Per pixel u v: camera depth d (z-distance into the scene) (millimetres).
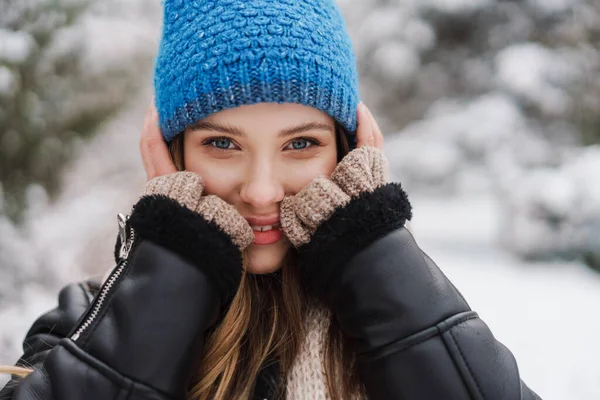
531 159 5340
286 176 1028
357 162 1026
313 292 1092
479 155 5488
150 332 881
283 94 956
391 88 6324
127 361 871
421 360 903
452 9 5758
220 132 988
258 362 1046
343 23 1104
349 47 1085
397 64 5977
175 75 1000
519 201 4727
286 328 1066
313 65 972
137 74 3686
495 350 945
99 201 3422
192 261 917
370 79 6320
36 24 2646
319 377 1027
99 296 942
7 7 2602
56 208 3158
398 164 5695
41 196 2873
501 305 3508
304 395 1018
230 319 1034
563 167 4836
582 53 5547
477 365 913
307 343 1050
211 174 1020
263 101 956
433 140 5652
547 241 4582
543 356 2787
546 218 4598
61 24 2715
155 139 1100
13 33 2562
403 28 6035
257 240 1050
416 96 6426
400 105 6609
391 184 1005
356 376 1026
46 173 2959
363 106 1173
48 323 1149
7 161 2779
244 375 1051
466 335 926
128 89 3496
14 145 2730
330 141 1059
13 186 2816
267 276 1120
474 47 6020
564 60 5480
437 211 8094
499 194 5145
